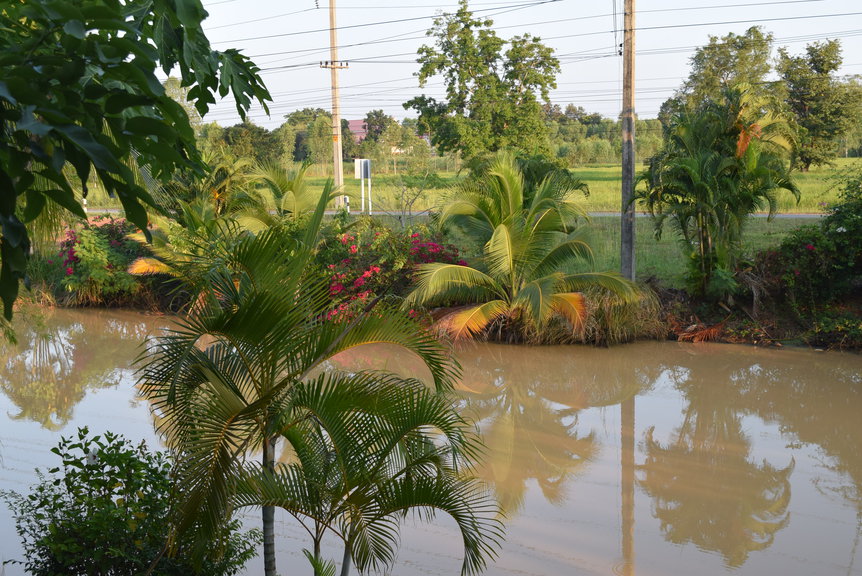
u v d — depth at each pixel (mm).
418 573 6105
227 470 4633
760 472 8422
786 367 12836
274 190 19422
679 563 6293
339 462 4910
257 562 6398
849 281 14891
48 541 4898
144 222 2525
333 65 26266
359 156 63375
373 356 13484
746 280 15016
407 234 16344
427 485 4934
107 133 3795
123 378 12781
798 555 6445
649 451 9109
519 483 8117
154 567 4797
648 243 20328
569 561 6344
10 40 2947
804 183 29984
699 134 15359
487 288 15078
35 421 10328
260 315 4625
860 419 10188
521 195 14922
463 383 12203
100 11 2475
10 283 2371
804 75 41062
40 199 2418
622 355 13844
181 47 3330
